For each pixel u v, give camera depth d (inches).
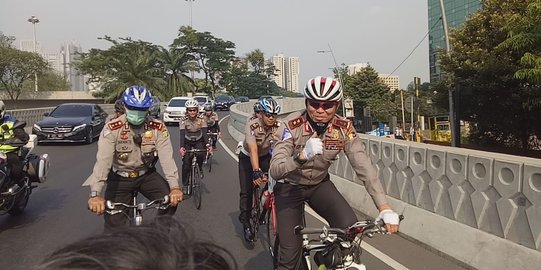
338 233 126.1
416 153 253.0
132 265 39.8
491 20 852.0
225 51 3164.4
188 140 346.9
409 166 260.1
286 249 144.3
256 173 214.1
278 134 143.6
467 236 205.8
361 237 128.1
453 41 948.6
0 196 257.4
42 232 261.3
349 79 2289.6
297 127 142.3
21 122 280.7
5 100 2429.9
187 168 346.3
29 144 306.3
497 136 971.3
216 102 1918.1
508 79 796.0
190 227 49.7
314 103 139.1
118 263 39.5
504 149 918.4
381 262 208.2
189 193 350.9
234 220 289.9
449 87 883.4
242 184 239.0
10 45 2425.0
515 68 788.6
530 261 172.1
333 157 146.4
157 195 186.1
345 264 125.9
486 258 191.5
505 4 852.0
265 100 226.5
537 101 764.0
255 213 232.4
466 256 201.8
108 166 169.8
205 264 45.1
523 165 180.1
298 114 147.2
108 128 171.6
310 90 139.4
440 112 1389.0
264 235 254.2
